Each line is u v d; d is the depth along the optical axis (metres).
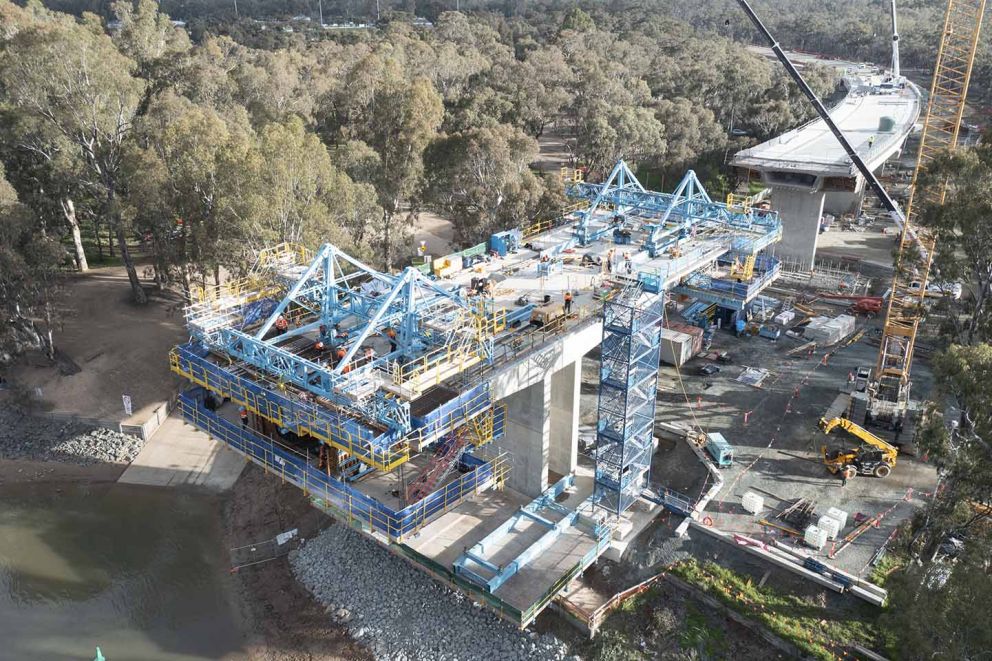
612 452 44.84
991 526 38.56
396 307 43.22
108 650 42.53
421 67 146.62
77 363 67.88
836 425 52.47
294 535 50.78
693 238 65.56
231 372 42.06
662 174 116.69
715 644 40.09
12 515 53.69
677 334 65.69
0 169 64.62
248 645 43.12
